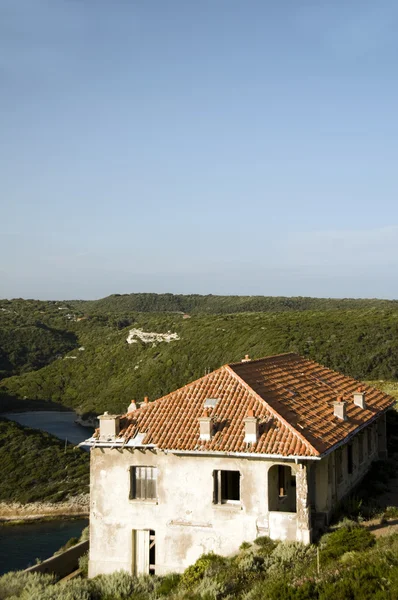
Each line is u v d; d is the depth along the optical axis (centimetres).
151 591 2141
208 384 2692
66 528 5441
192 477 2319
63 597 2055
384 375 8075
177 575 2195
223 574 1992
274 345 9562
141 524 2370
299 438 2239
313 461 2258
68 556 2866
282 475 2531
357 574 1627
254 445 2242
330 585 1605
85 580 2291
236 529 2245
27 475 6756
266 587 1761
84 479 6606
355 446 2895
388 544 1897
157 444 2350
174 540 2319
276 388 2780
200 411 2516
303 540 2145
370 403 3244
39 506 5994
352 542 2020
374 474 3053
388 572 1605
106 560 2405
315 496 2361
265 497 2219
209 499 2291
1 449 7356
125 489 2406
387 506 2528
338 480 2570
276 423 2350
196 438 2347
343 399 3058
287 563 1975
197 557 2281
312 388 3056
